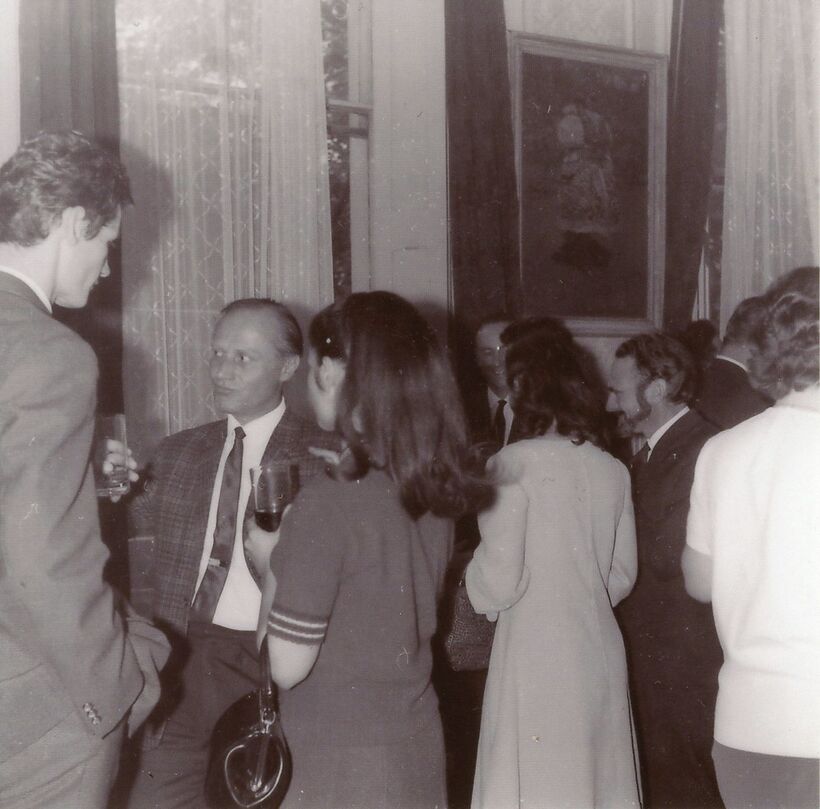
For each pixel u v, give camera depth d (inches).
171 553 81.2
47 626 49.3
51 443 49.5
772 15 209.6
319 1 165.6
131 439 149.7
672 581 91.3
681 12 201.9
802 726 53.5
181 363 153.6
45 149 55.9
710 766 91.7
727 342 103.8
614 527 81.7
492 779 76.0
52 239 56.4
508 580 74.9
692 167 203.3
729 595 57.9
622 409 96.5
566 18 199.6
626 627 95.9
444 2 181.5
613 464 82.6
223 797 60.9
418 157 182.4
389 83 181.0
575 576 77.7
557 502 78.0
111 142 141.7
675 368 92.6
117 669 52.3
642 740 94.6
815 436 55.7
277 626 57.3
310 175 164.1
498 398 171.9
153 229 151.9
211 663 78.0
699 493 63.3
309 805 57.7
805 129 210.1
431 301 182.7
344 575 58.1
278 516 66.8
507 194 183.8
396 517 59.1
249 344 80.6
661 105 205.0
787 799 54.1
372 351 59.6
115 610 53.4
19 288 54.9
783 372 58.2
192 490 82.1
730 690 56.9
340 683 58.1
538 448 79.5
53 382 50.4
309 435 82.0
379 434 58.9
